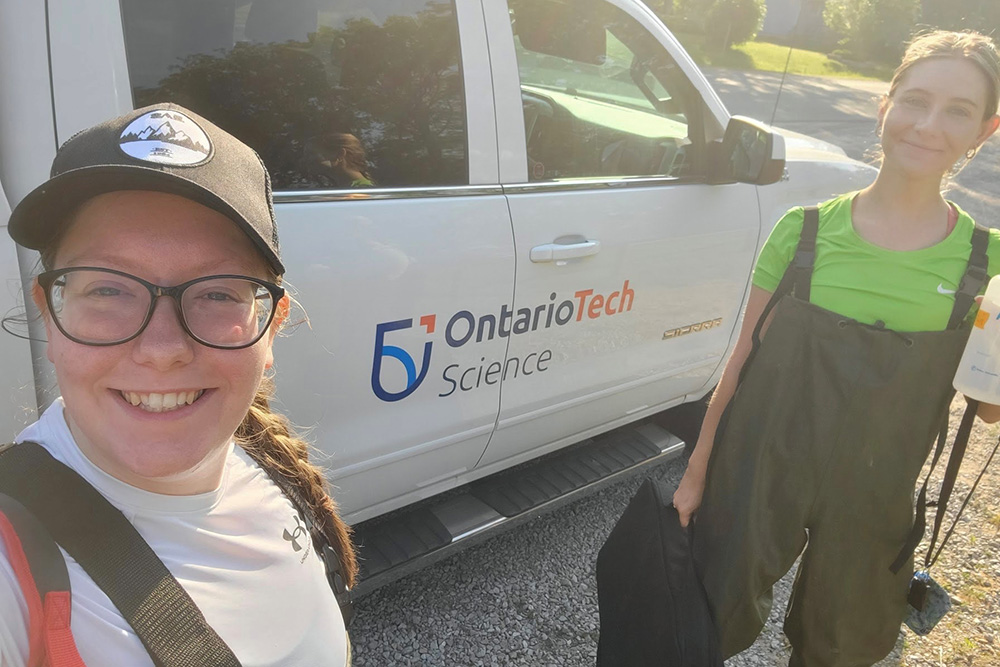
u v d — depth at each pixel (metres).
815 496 1.68
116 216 0.73
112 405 0.76
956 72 1.46
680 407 3.26
